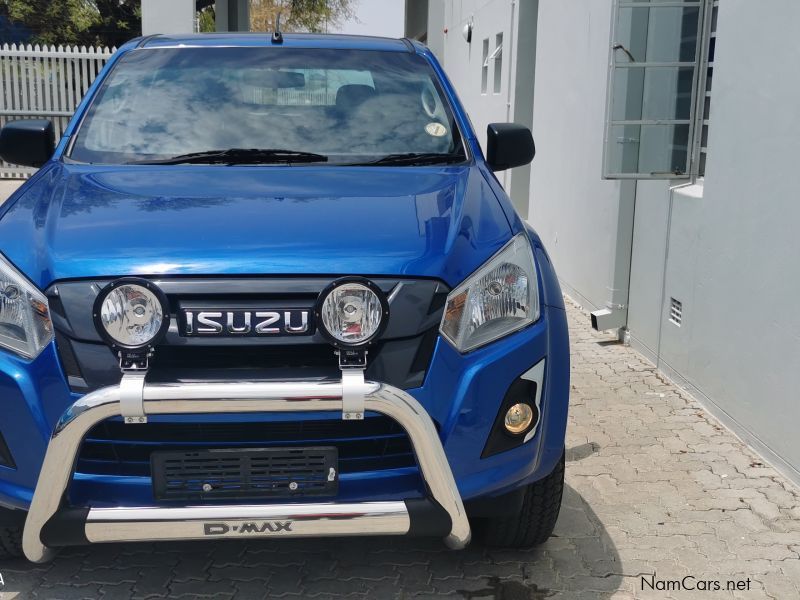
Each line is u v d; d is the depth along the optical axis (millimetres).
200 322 2385
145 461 2490
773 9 3965
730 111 4418
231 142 3463
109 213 2740
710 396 4691
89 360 2385
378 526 2410
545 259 2939
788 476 3869
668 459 4113
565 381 2736
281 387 2283
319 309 2332
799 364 3750
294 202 2852
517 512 2838
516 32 9531
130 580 3000
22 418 2420
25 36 23438
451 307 2504
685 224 5004
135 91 3689
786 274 3842
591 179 6711
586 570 3119
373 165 3385
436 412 2457
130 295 2305
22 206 2869
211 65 3830
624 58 4977
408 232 2641
